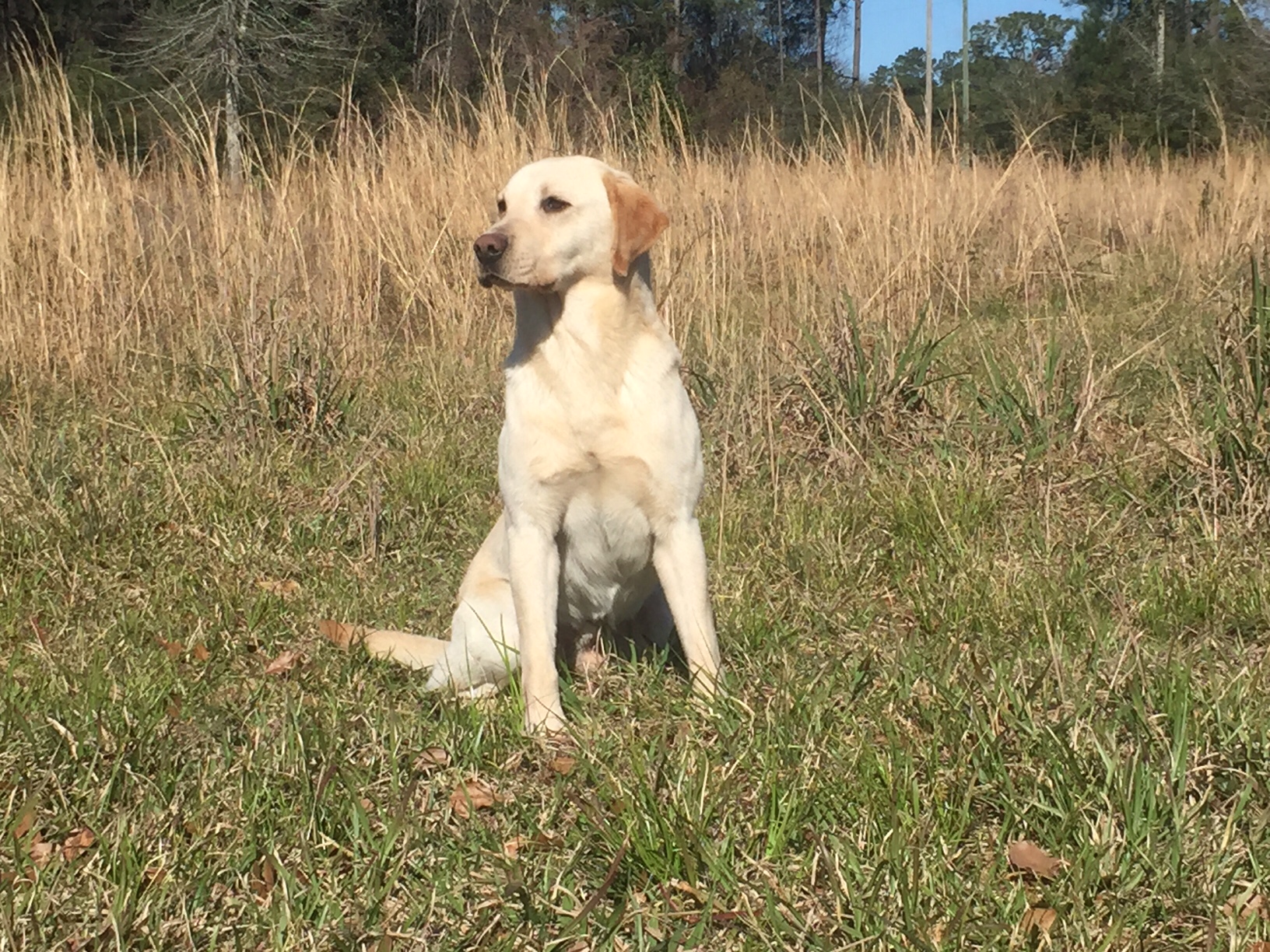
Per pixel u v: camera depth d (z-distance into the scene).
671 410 1.99
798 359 3.29
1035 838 1.59
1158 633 2.12
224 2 10.76
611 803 1.65
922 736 1.76
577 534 2.04
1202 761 1.65
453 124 4.98
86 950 1.44
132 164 4.62
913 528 2.55
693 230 4.14
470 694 2.08
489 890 1.56
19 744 1.81
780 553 2.52
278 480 2.93
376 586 2.52
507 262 1.94
